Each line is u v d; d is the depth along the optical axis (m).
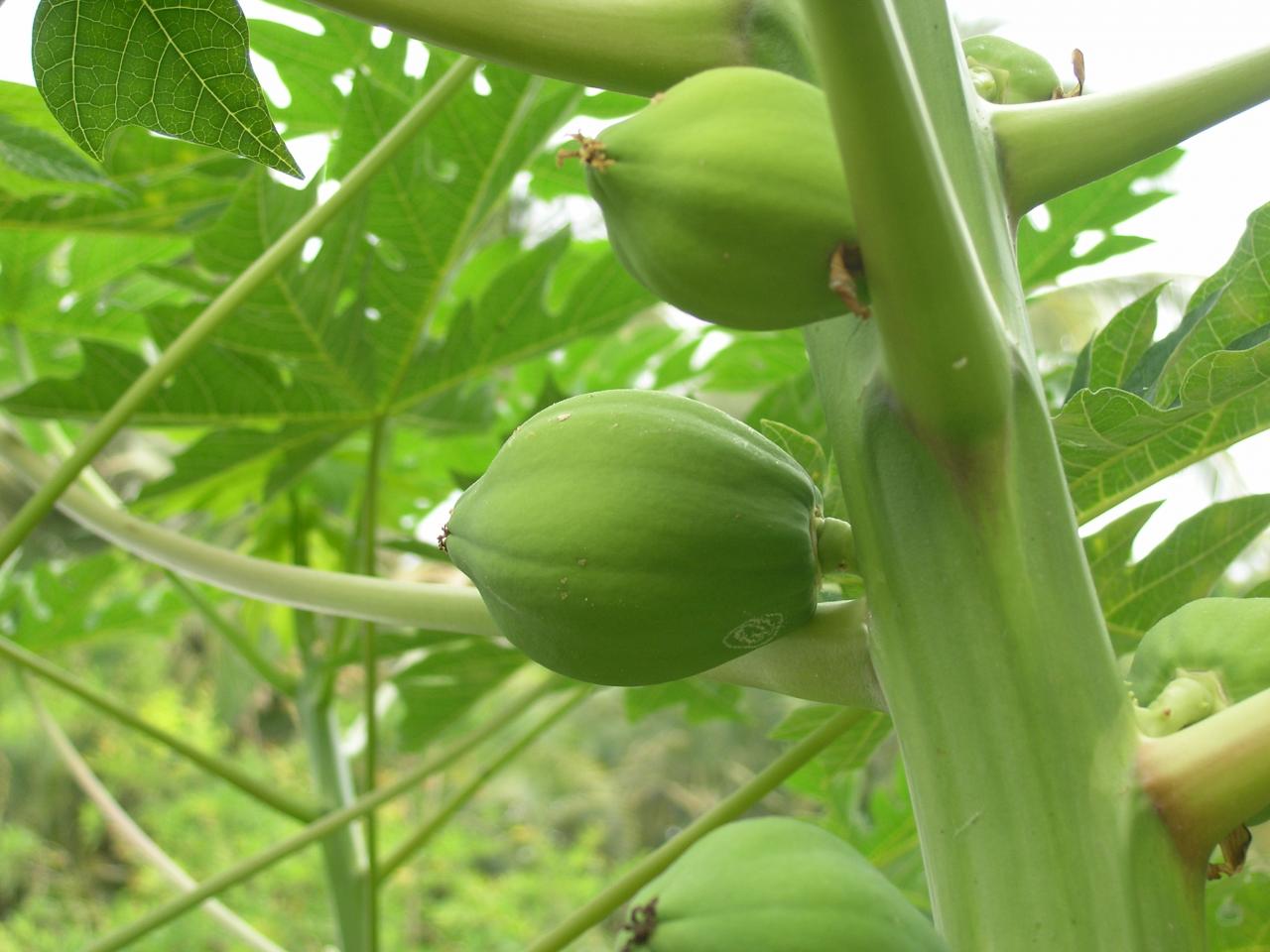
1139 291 2.91
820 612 0.47
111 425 0.75
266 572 0.67
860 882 0.38
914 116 0.36
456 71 0.75
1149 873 0.39
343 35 1.06
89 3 0.49
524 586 0.44
